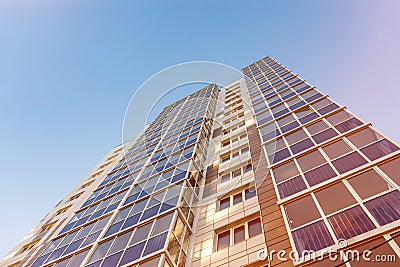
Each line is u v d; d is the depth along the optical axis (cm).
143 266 1126
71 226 1925
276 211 1151
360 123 1375
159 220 1402
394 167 975
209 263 1191
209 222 1464
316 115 1728
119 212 1698
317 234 873
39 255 1744
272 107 2275
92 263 1318
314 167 1227
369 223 818
